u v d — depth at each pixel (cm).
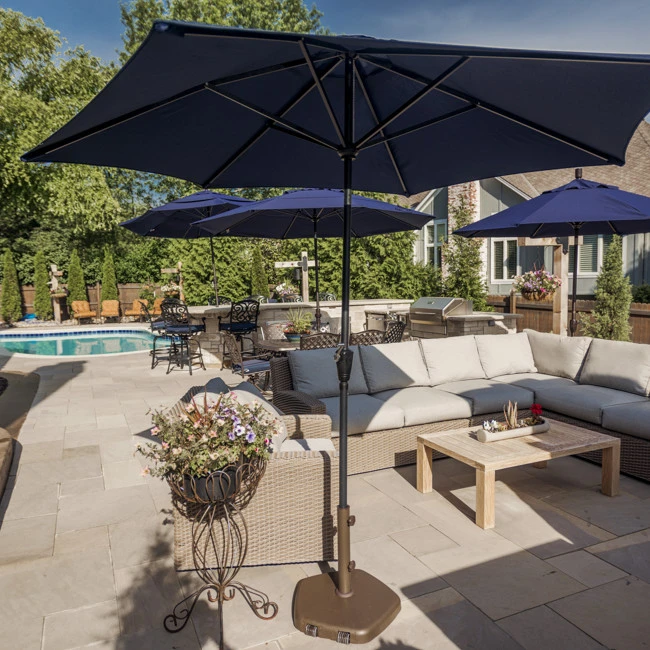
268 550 300
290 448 339
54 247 2161
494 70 217
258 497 295
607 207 520
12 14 1351
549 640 240
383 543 331
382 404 466
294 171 364
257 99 266
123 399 717
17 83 1396
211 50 178
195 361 1005
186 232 1011
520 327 1189
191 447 242
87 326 1667
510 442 389
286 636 248
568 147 292
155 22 149
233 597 278
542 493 402
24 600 277
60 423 602
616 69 190
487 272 1438
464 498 397
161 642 245
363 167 368
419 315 962
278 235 817
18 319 1838
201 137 289
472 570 299
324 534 304
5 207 1436
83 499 399
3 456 459
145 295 1822
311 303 1057
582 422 474
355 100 288
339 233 795
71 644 243
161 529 353
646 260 1125
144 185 2611
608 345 532
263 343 723
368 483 429
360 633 240
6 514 376
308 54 191
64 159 262
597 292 991
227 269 1558
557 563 304
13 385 816
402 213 601
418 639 243
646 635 242
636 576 290
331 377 505
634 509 372
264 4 2309
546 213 529
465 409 484
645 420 415
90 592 283
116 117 233
